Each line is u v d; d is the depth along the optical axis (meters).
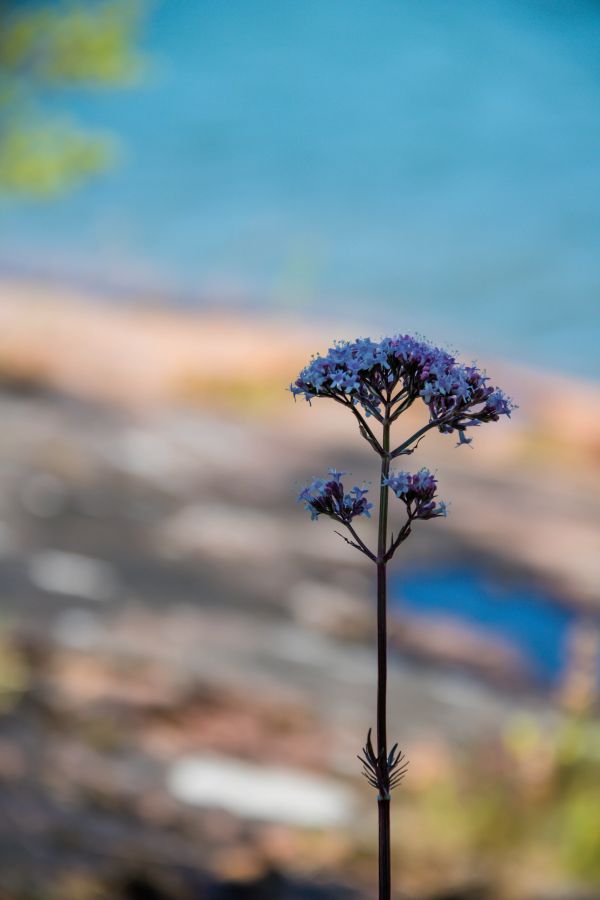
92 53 18.89
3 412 19.70
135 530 15.54
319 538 16.70
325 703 11.25
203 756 8.97
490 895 7.03
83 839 6.61
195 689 10.52
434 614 14.77
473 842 8.21
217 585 14.40
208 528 16.25
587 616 15.34
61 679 9.90
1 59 18.86
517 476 22.06
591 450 24.31
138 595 13.45
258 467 19.61
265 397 24.73
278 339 32.34
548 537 18.47
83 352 26.55
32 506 15.41
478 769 9.27
